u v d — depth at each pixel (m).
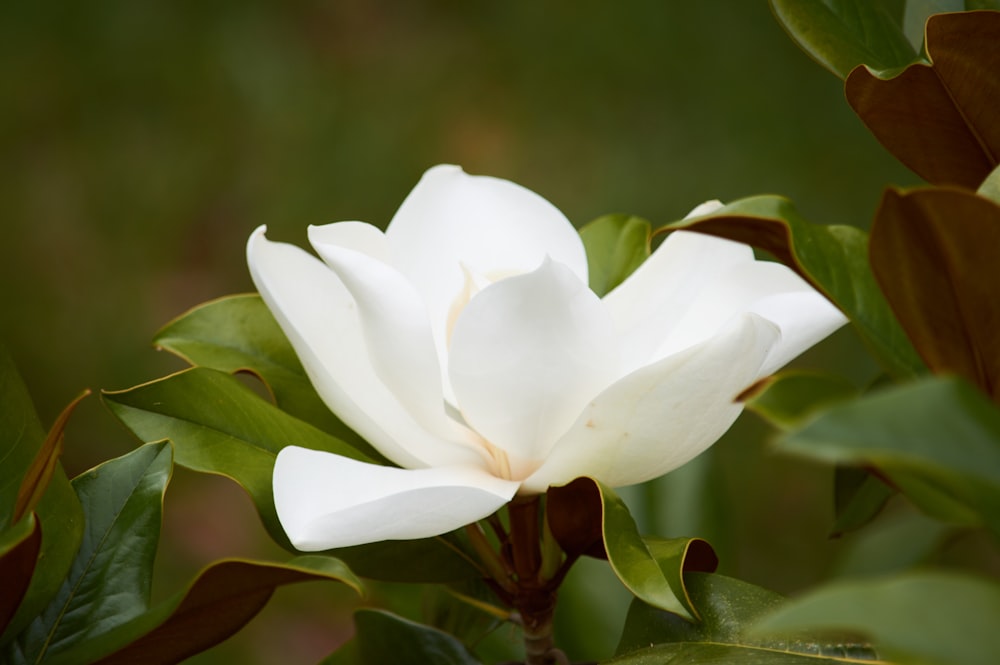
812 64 3.83
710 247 1.25
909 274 1.07
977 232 1.05
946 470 0.98
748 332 1.14
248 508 3.12
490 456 1.20
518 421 1.18
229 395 1.21
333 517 1.13
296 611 2.87
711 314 1.24
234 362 1.27
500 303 1.15
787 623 0.98
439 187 1.28
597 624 1.43
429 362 1.17
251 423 1.21
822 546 2.82
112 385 3.37
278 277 1.20
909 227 1.05
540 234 1.28
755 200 1.12
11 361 1.16
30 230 3.70
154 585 2.94
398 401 1.20
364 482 1.15
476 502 1.14
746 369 1.15
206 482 3.16
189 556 3.01
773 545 2.84
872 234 1.06
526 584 1.23
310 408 1.27
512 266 1.28
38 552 1.12
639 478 1.18
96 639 1.11
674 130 3.81
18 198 3.76
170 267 3.67
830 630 1.14
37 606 1.15
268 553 3.03
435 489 1.13
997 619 0.98
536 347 1.16
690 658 1.14
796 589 2.77
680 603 1.13
